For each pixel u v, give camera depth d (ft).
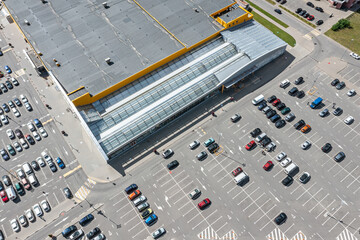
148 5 390.42
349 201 279.69
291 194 284.61
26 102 359.46
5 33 440.45
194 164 305.12
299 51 397.39
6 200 286.66
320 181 291.79
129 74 323.16
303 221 269.23
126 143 303.07
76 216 277.23
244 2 451.94
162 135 325.62
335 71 375.25
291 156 308.19
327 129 326.85
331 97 351.87
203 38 358.23
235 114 335.26
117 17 375.86
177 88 337.31
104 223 272.72
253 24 398.01
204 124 333.01
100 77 320.91
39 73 384.68
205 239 262.26
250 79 369.71
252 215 273.54
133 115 317.83
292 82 365.81
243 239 261.44
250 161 305.73
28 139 327.26
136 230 268.21
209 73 347.15
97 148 307.17
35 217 278.26
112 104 320.50
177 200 283.59
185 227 268.82
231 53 364.79
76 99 297.94
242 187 289.53
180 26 367.66
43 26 369.09
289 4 463.42
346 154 308.81
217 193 286.46
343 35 415.85
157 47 345.72
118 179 297.53
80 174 302.25
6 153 318.86
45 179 300.81
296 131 326.03
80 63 332.60
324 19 438.81
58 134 333.01
